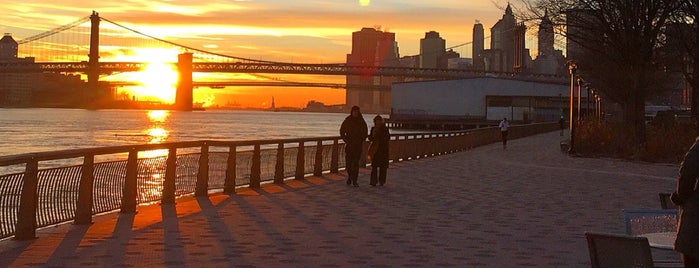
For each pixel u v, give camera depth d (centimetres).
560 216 1304
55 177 1038
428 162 2941
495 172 2377
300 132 11250
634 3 3053
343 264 859
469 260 897
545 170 2484
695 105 3497
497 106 12400
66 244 948
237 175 1702
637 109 3216
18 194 955
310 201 1484
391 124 12962
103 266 820
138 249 926
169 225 1123
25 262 831
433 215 1301
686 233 520
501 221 1234
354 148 1828
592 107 11062
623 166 2711
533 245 1006
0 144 6794
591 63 4556
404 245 995
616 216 1309
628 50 3153
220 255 897
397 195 1630
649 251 511
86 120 15438
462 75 17088
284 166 1941
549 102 12206
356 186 1823
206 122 17275
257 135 9775
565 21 3256
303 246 973
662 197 812
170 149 1388
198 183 1528
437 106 12700
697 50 2998
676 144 2980
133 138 8356
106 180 1184
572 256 927
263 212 1298
